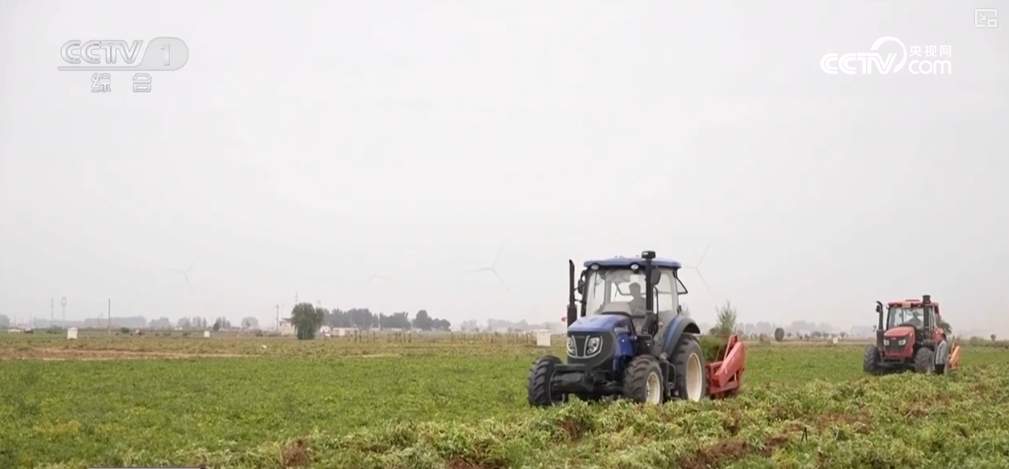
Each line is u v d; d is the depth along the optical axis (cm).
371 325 19512
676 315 2217
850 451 1491
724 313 2850
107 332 13262
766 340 11062
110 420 2100
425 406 2378
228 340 10062
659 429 1711
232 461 1437
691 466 1486
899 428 1786
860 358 5516
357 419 2109
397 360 5031
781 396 2292
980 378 3247
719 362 2377
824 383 2777
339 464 1378
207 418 2134
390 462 1384
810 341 12044
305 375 3694
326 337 12350
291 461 1437
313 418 2144
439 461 1418
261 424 2041
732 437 1705
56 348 6406
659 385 2055
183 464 1434
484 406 2397
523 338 11200
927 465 1459
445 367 4294
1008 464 1422
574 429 1758
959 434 1752
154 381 3288
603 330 2030
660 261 2178
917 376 3122
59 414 2216
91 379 3366
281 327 15350
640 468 1380
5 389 2902
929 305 3616
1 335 10750
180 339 10025
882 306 3722
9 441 1747
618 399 1962
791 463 1422
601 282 2203
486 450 1504
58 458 1585
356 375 3706
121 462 1469
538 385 2061
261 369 4078
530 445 1573
